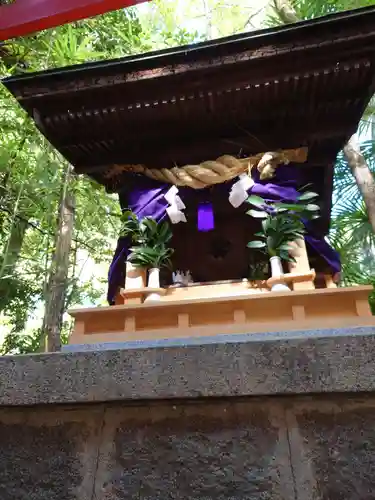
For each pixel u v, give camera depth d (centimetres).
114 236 947
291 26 281
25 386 200
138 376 192
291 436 187
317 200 418
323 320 255
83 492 190
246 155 360
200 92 313
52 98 323
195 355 191
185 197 361
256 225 361
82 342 269
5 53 705
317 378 178
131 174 376
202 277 351
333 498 172
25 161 605
